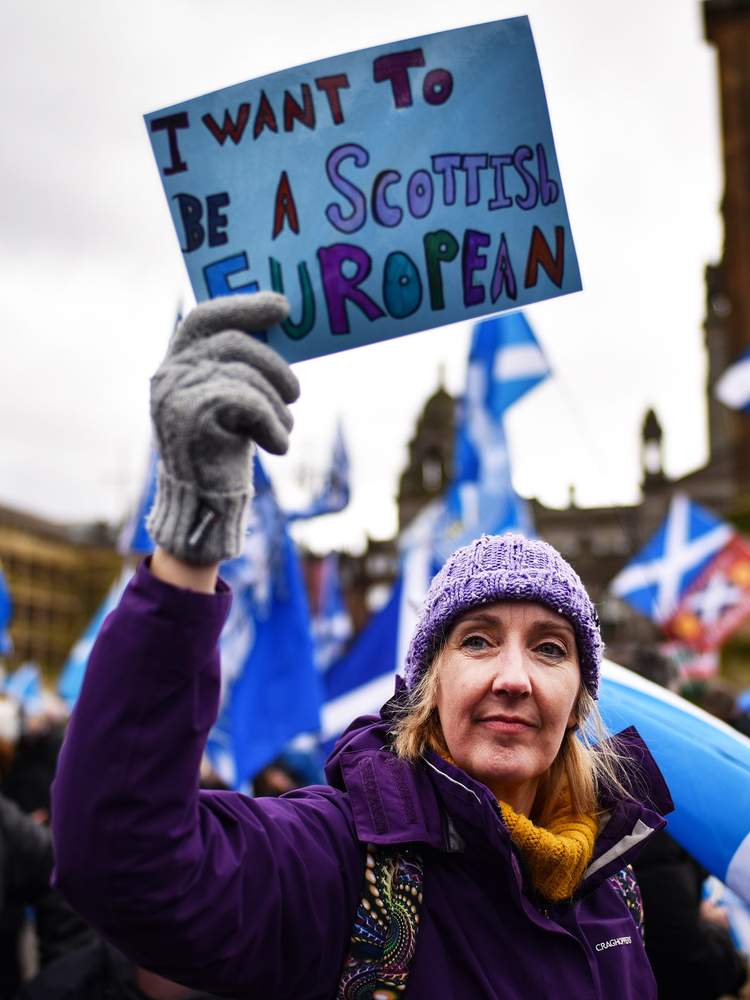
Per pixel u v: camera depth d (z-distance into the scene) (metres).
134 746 1.20
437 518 6.14
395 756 1.56
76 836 1.20
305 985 1.39
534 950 1.47
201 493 1.20
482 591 1.55
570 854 1.50
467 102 1.46
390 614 5.48
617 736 1.74
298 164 1.42
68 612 63.09
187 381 1.19
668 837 2.69
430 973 1.42
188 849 1.23
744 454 31.88
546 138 1.46
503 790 1.58
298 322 1.39
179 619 1.20
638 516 40.94
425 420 46.09
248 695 4.85
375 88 1.44
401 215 1.43
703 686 4.16
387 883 1.44
